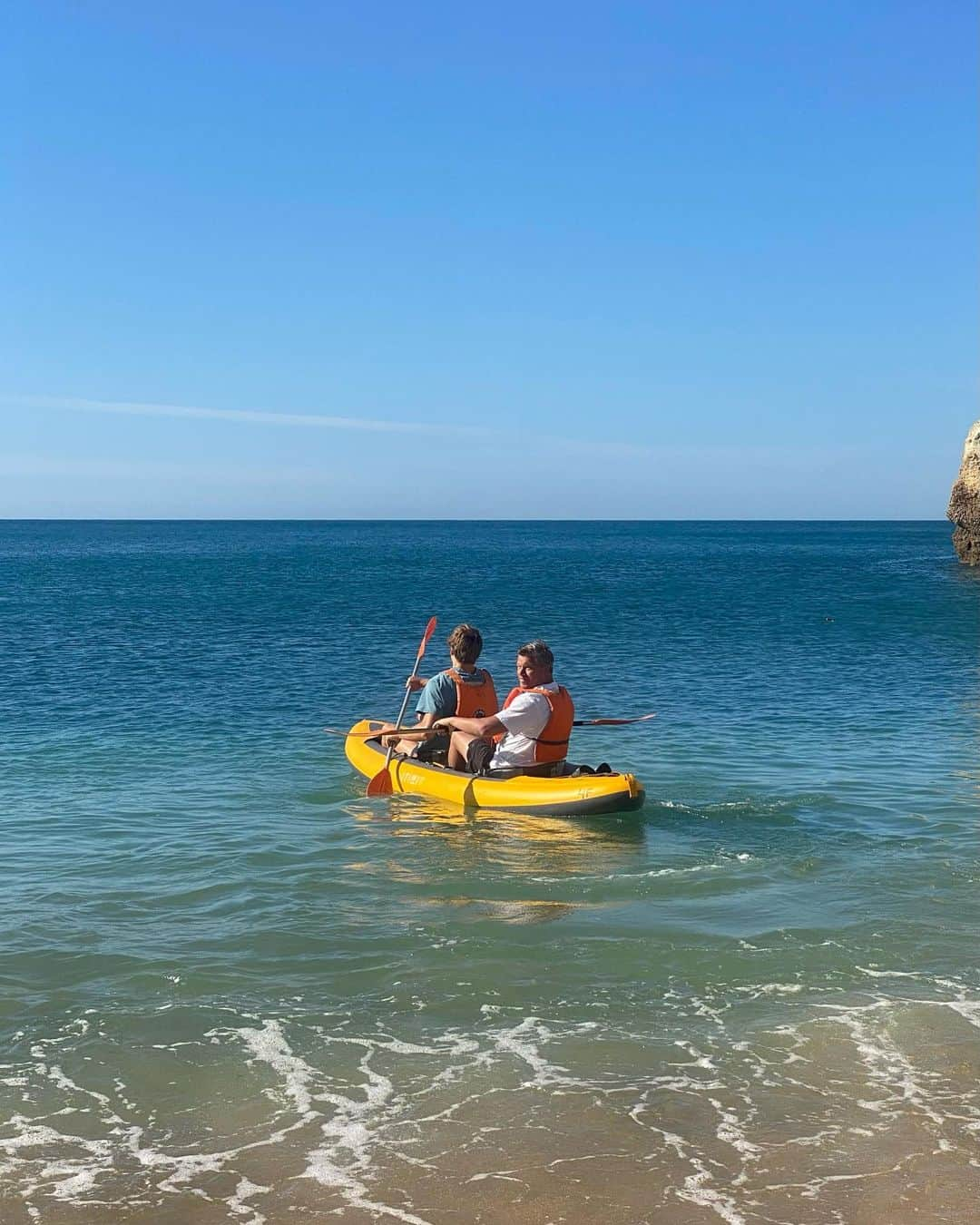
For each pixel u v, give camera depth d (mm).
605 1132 3906
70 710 14141
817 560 71312
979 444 51750
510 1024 4840
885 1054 4523
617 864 7473
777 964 5551
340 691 15938
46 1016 4938
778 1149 3803
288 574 53562
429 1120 4004
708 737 12172
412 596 37656
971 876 7129
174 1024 4848
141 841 8047
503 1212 3439
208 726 13016
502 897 6715
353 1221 3391
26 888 6879
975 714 13570
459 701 9984
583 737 12203
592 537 151625
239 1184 3592
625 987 5254
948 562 64250
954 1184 3592
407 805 9266
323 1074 4367
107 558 75188
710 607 32094
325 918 6305
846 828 8375
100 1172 3662
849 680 16719
